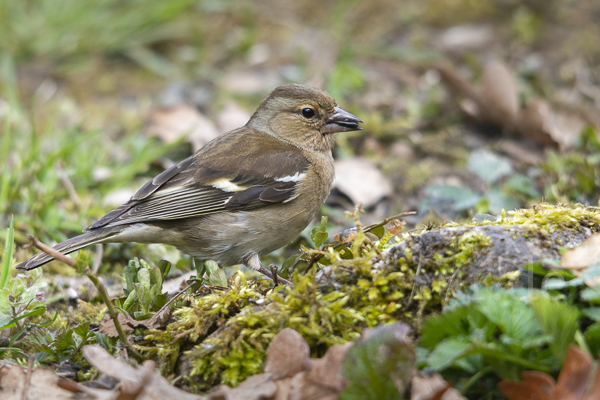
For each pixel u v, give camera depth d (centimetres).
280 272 744
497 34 1766
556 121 1373
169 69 1688
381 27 1812
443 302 597
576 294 573
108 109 1530
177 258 979
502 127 1377
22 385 573
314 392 529
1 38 1691
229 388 547
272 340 564
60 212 1111
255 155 948
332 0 1928
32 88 1602
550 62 1638
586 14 1808
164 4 1777
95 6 1769
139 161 1237
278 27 1831
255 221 910
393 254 622
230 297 636
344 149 1333
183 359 621
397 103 1492
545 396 493
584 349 519
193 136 1351
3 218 1095
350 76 1556
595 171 1105
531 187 1141
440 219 1101
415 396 519
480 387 550
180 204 895
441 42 1753
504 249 605
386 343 505
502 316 534
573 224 635
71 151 1259
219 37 1784
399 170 1283
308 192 947
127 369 566
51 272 962
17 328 727
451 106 1455
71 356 669
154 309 712
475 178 1230
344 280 624
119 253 1023
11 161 1238
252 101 1548
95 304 864
